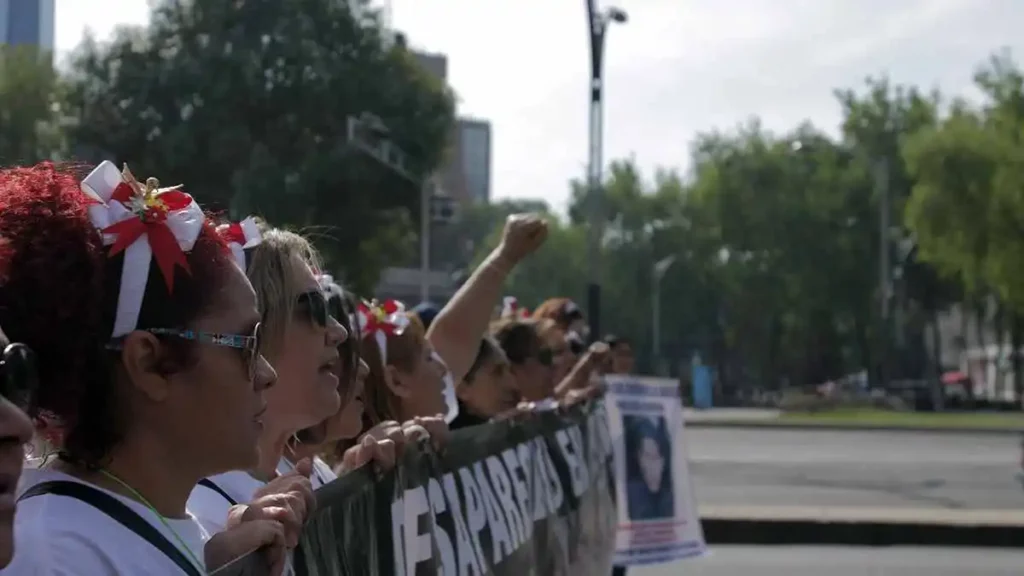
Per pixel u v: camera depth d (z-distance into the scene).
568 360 7.36
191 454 1.97
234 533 2.00
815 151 67.75
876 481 17.02
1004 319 60.62
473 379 5.08
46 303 1.82
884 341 57.78
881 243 61.66
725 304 77.62
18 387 1.45
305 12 32.69
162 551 1.88
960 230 44.88
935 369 51.56
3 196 1.88
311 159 31.58
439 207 33.94
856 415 43.31
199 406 1.95
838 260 66.81
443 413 4.11
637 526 7.71
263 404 2.07
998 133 45.62
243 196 30.36
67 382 1.86
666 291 81.12
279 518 2.12
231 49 31.39
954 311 78.00
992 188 44.28
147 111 31.64
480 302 4.79
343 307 3.19
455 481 3.57
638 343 82.19
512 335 5.89
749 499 14.47
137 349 1.89
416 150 33.59
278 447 2.81
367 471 2.78
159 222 1.89
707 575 9.47
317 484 3.19
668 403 8.26
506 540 4.07
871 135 68.06
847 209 67.38
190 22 32.38
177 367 1.92
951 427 32.41
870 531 11.08
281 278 2.78
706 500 14.34
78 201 1.89
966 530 11.06
